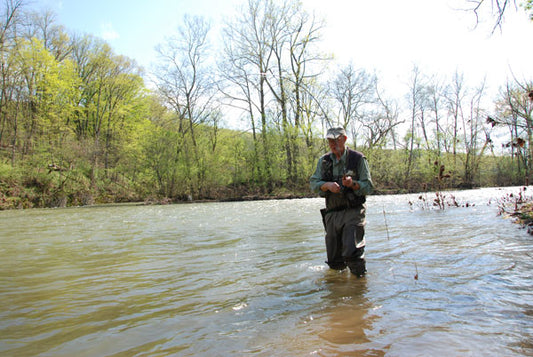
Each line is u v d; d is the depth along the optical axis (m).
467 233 6.29
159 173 30.19
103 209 20.88
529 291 2.89
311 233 7.22
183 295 3.24
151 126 34.72
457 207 12.69
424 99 42.81
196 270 4.25
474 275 3.46
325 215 4.07
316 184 4.02
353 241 3.71
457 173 38.44
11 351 2.14
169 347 2.14
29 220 13.36
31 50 29.78
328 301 2.89
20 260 5.13
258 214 13.44
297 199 27.55
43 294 3.38
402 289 3.12
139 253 5.53
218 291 3.33
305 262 4.50
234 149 33.53
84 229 9.56
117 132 37.41
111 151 33.06
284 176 33.62
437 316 2.42
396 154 39.56
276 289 3.33
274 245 5.88
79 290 3.50
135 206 24.19
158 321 2.59
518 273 3.46
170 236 7.55
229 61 33.31
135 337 2.31
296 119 34.22
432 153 36.91
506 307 2.54
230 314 2.69
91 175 29.11
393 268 3.94
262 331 2.33
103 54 35.66
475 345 1.95
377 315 2.50
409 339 2.07
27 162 27.14
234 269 4.23
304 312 2.66
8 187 24.72
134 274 4.14
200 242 6.53
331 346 2.03
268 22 33.38
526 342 1.97
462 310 2.52
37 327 2.53
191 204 25.22
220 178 32.09
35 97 30.50
